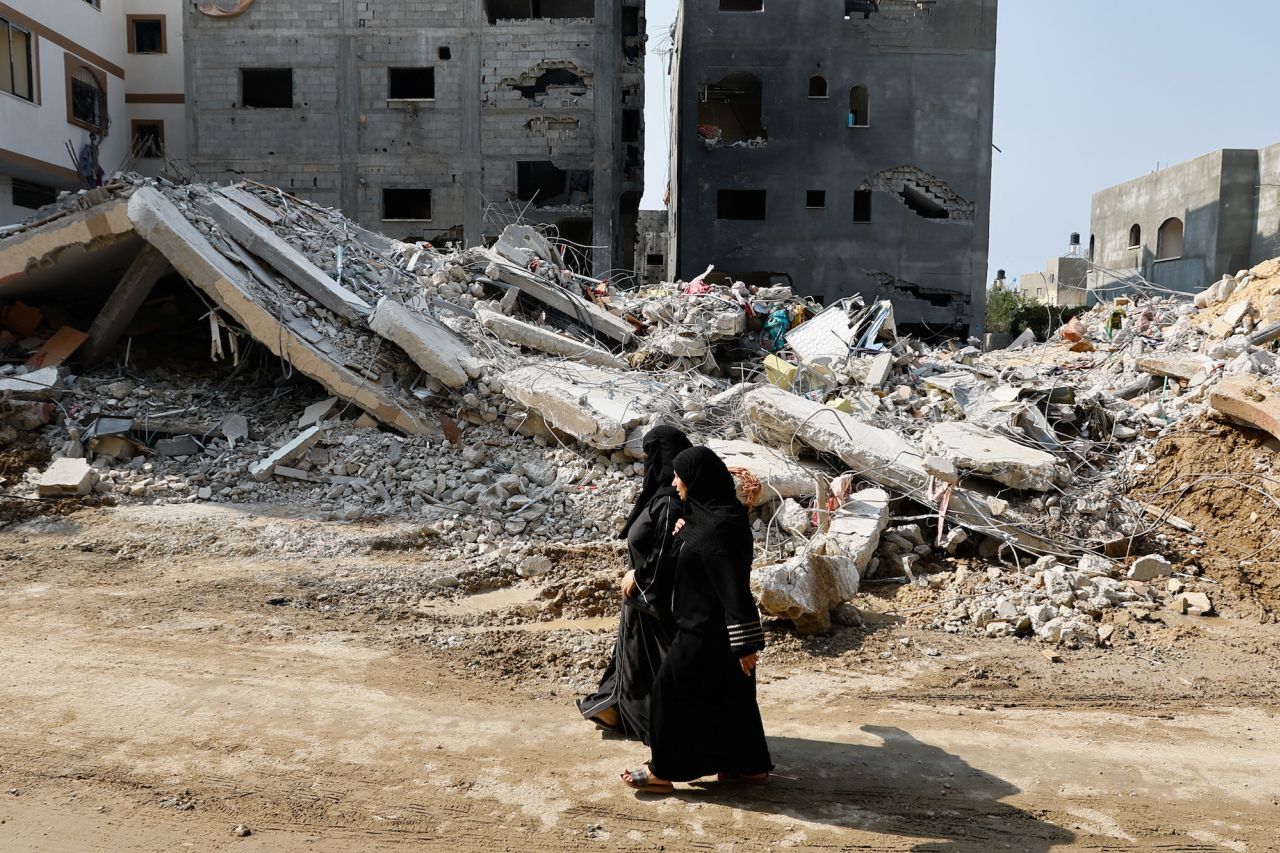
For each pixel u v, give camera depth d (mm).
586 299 15391
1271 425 8227
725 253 28375
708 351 13539
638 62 28312
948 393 11805
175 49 28812
